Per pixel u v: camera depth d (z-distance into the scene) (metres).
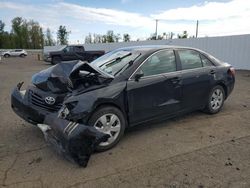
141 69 4.27
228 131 4.66
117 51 5.06
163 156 3.66
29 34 88.44
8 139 4.25
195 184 2.97
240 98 7.38
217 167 3.35
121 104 3.97
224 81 5.64
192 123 5.07
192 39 18.97
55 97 3.94
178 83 4.70
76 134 3.27
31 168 3.31
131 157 3.62
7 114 5.64
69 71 4.00
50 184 2.96
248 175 3.16
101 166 3.37
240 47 15.81
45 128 3.65
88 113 3.59
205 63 5.43
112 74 4.15
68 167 3.33
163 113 4.56
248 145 4.05
